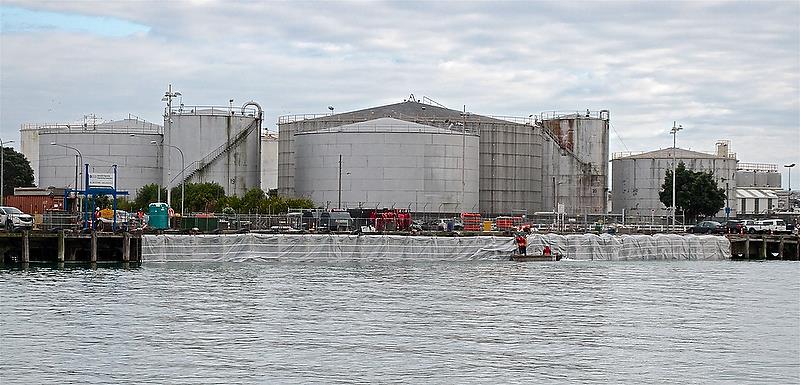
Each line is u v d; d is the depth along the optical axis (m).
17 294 118.19
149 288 126.06
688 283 144.25
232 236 170.38
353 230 195.38
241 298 116.69
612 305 115.12
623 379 75.81
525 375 76.50
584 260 193.75
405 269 160.88
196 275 144.75
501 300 117.94
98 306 108.44
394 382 73.88
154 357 81.50
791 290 134.75
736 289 135.75
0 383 73.00
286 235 174.62
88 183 174.50
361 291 125.19
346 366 78.62
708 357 84.12
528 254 190.50
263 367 78.12
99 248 165.75
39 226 170.25
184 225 185.50
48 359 80.62
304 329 94.56
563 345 88.31
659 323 101.38
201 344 86.88
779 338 93.25
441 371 77.31
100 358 81.12
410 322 99.31
